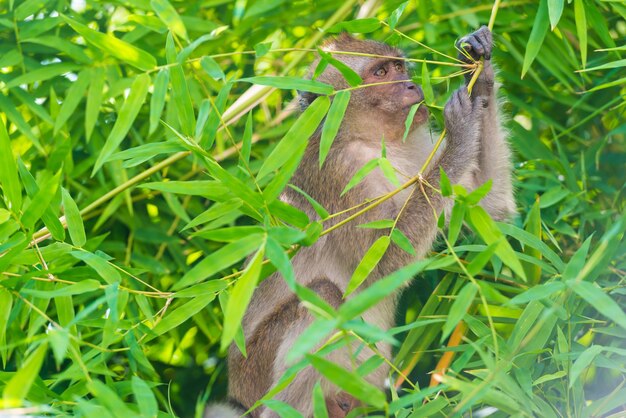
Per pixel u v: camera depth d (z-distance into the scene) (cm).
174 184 634
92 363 665
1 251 666
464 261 841
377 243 613
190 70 1012
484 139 838
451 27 1003
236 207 641
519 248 934
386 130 884
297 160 614
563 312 649
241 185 609
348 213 848
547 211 933
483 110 787
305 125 650
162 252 1012
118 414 508
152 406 525
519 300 562
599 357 649
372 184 857
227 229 568
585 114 998
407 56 952
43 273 671
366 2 958
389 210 833
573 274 595
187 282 536
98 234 1016
